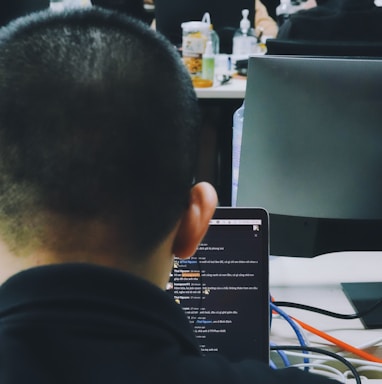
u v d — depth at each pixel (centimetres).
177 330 51
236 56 295
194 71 256
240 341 109
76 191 48
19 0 242
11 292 49
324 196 124
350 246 129
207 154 303
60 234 50
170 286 109
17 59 50
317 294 138
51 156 48
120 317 48
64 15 57
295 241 129
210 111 296
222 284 109
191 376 50
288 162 123
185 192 54
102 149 48
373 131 119
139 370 47
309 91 119
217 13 328
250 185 126
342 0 247
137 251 52
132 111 49
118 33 54
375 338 124
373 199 123
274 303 130
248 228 109
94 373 46
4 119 49
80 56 51
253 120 123
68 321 47
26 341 46
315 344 123
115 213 50
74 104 48
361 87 117
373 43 171
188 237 58
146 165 50
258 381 54
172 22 327
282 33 257
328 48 175
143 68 51
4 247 51
